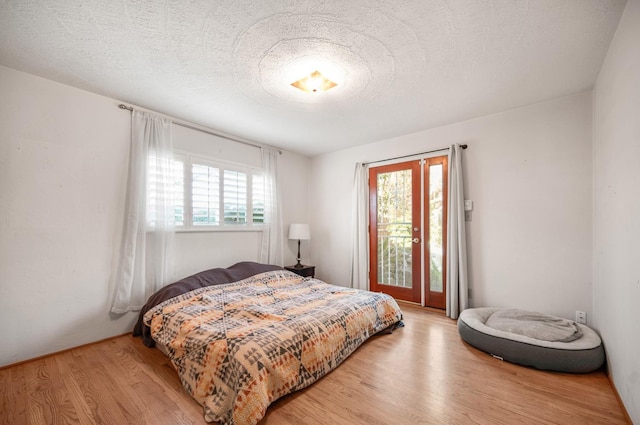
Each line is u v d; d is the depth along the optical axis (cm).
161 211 287
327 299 257
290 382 166
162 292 259
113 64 207
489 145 302
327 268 455
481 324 236
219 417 146
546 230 269
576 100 254
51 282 226
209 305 236
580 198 252
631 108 147
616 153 174
